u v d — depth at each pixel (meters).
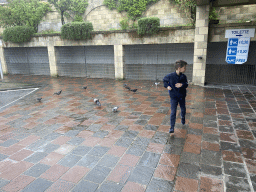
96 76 15.22
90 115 6.33
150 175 3.25
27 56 17.08
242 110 6.41
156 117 5.97
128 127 5.27
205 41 10.05
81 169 3.47
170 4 13.84
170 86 4.34
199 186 2.96
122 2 15.17
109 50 14.34
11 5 16.64
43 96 9.18
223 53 11.47
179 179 3.13
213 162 3.56
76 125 5.52
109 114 6.38
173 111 4.48
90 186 3.02
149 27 11.35
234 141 4.34
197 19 9.96
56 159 3.81
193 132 4.84
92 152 4.04
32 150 4.18
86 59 15.27
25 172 3.42
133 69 14.02
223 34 9.95
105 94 9.28
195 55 10.46
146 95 8.85
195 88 10.00
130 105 7.34
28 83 12.89
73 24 13.27
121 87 10.90
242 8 12.04
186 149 4.05
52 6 17.84
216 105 7.02
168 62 12.90
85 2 16.58
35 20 17.44
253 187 2.91
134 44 12.45
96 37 13.37
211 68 11.84
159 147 4.16
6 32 15.71
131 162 3.65
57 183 3.11
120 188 2.96
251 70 10.71
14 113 6.75
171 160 3.67
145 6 14.57
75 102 7.97
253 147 4.06
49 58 15.40
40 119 6.09
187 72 12.59
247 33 9.42
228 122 5.42
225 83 11.23
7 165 3.64
